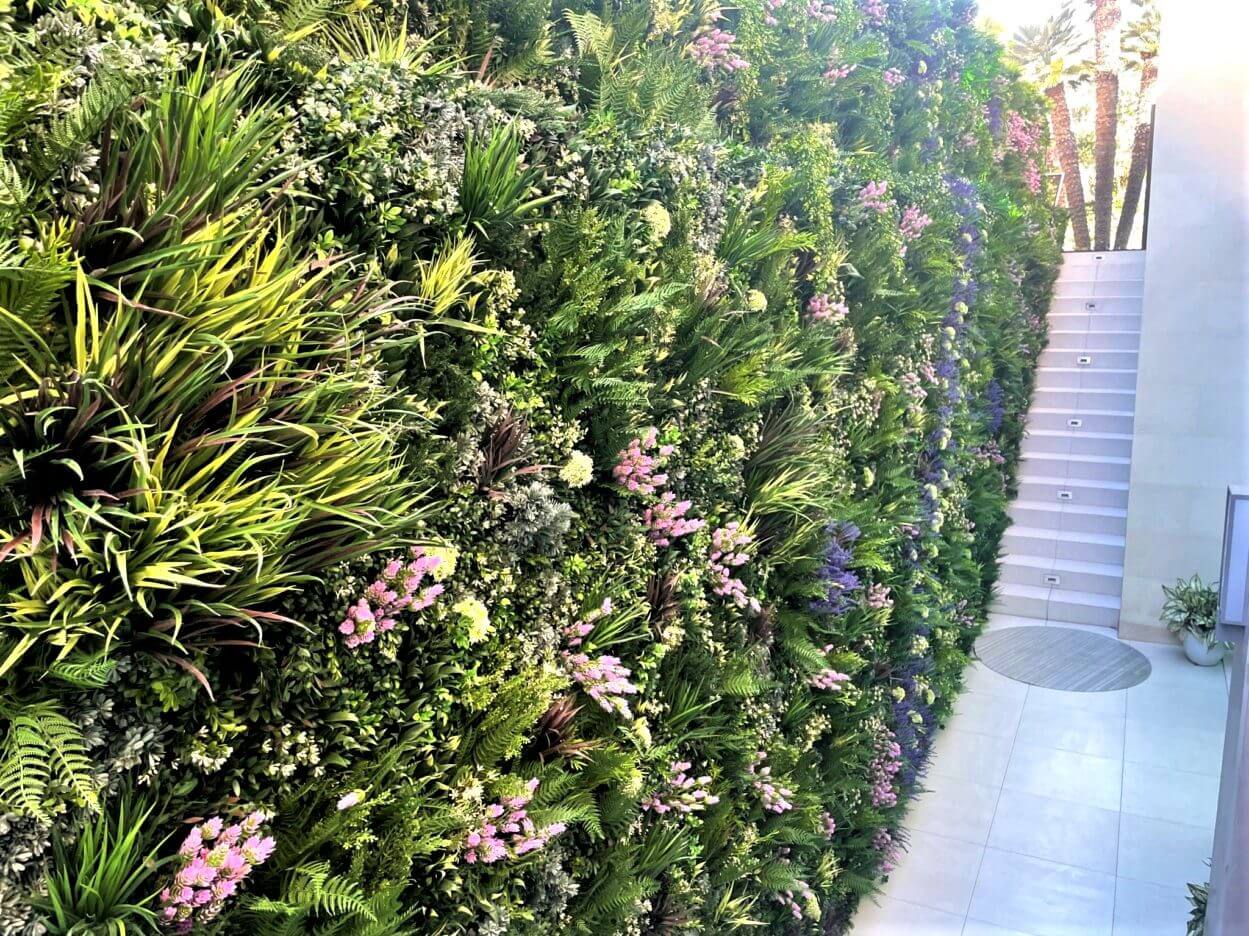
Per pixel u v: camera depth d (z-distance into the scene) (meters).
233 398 0.91
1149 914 3.10
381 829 1.15
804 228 2.52
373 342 1.12
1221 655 5.12
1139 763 4.09
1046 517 6.53
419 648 1.24
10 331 0.76
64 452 0.82
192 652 0.91
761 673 2.19
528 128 1.44
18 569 0.80
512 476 1.39
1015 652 5.42
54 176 0.84
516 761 1.43
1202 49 5.73
